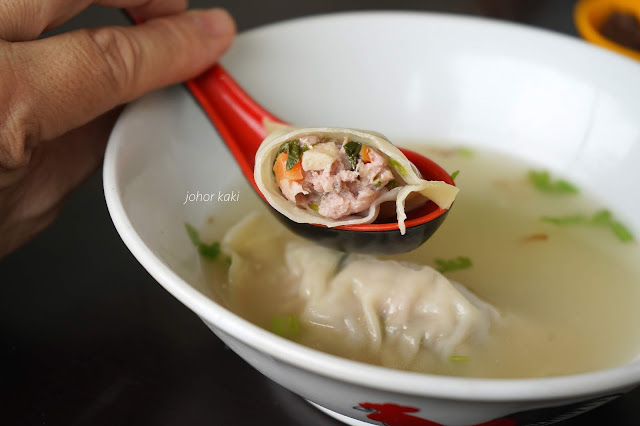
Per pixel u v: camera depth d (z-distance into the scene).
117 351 0.25
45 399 0.23
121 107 0.27
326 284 0.25
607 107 0.29
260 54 0.29
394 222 0.24
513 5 0.42
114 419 0.23
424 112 0.30
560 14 0.42
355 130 0.23
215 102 0.27
